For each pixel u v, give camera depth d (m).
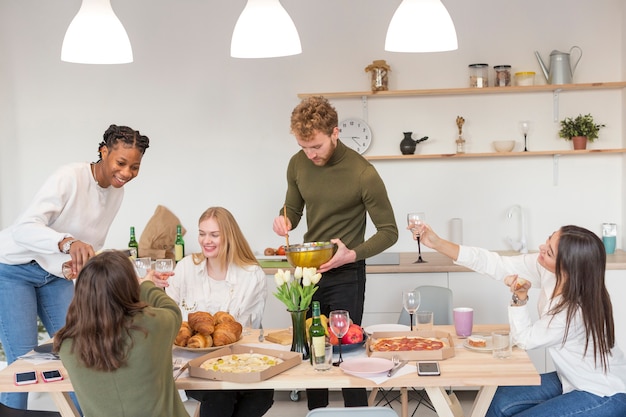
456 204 4.92
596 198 4.86
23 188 5.04
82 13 3.12
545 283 2.94
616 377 2.63
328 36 4.88
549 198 4.88
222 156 4.97
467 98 4.86
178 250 4.59
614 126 4.82
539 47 4.82
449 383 2.36
